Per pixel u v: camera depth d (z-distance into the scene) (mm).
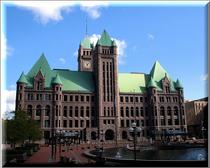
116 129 132875
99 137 128625
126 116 140375
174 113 147500
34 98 128250
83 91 137750
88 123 134500
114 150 69750
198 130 165000
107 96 137125
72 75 144500
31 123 81375
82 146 91500
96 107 135875
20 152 54812
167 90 149250
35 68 137625
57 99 130375
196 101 172875
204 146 72812
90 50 195875
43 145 97125
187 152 59875
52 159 46656
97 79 138750
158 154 55969
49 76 137375
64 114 132250
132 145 87438
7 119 69625
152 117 141625
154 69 158625
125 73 154500
